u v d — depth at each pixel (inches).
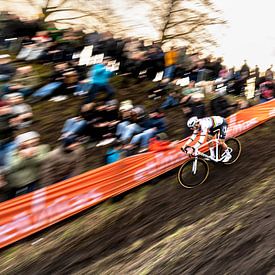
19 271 194.4
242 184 258.2
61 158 235.0
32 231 219.9
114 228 226.5
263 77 439.5
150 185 275.6
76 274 189.3
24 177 215.5
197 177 267.1
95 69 315.6
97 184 247.8
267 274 159.0
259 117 374.3
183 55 389.4
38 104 330.3
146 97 371.6
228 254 180.5
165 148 283.3
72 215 237.9
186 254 189.6
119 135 284.4
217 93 371.2
